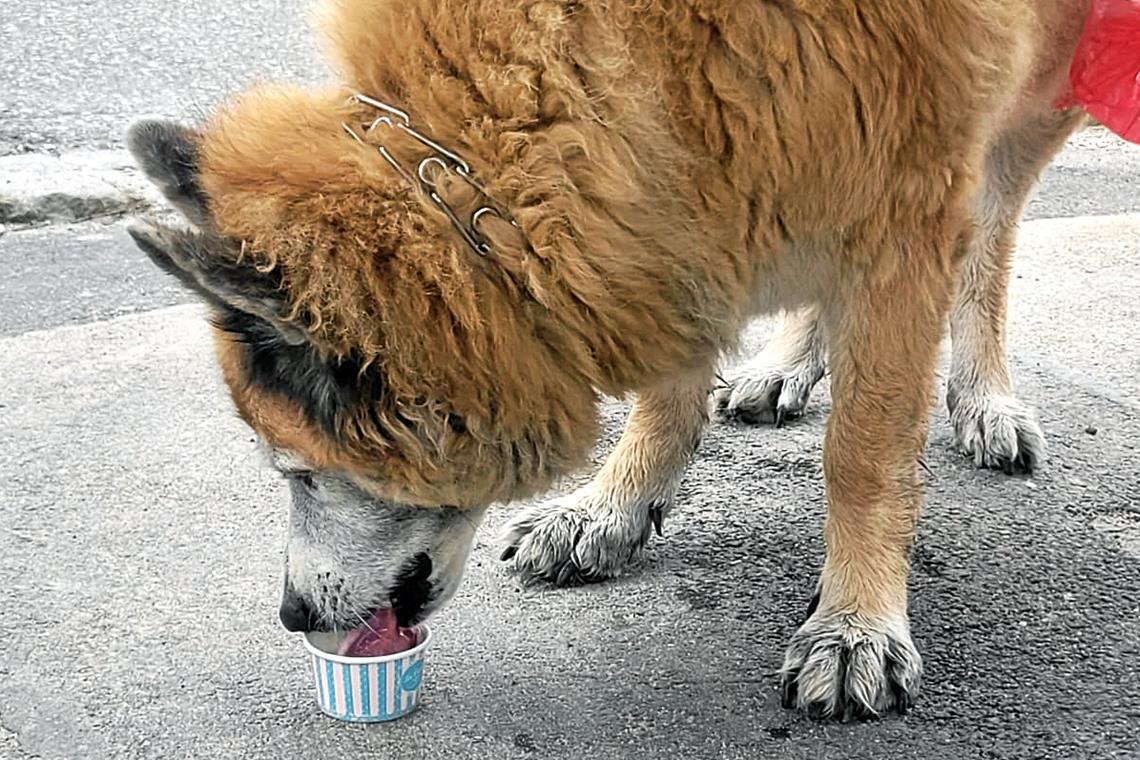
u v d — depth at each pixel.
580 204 1.79
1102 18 2.07
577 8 1.79
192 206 1.78
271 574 2.11
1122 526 2.21
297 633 1.99
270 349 1.79
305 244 1.74
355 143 1.77
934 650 2.02
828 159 1.85
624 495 2.12
